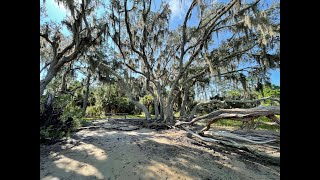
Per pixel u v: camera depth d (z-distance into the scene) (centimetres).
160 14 1014
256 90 1127
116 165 341
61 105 622
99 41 834
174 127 759
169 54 1223
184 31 923
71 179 291
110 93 1480
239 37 1012
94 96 1598
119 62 1160
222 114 525
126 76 1154
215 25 871
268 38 870
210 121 559
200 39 945
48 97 579
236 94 1404
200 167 355
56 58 720
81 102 1675
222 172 343
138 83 1326
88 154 389
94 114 1424
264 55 935
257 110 439
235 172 348
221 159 404
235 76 1119
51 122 545
